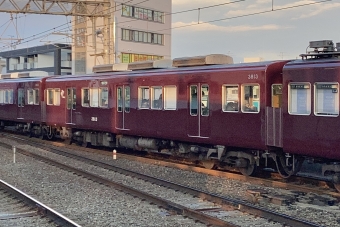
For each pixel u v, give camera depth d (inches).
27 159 665.6
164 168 593.9
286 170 500.1
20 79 1026.7
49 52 2062.0
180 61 613.3
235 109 519.8
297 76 449.7
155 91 635.5
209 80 549.6
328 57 437.1
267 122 483.8
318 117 430.3
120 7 1652.3
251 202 401.1
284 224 318.7
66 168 571.5
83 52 1665.8
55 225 324.5
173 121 603.8
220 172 533.6
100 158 701.9
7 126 1286.9
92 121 770.8
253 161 524.7
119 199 410.0
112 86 719.1
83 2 1076.5
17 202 394.9
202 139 562.9
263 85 486.3
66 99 845.2
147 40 1788.9
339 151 412.8
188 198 415.8
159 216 350.6
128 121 689.0
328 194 421.7
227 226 308.5
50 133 953.5
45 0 1031.6
